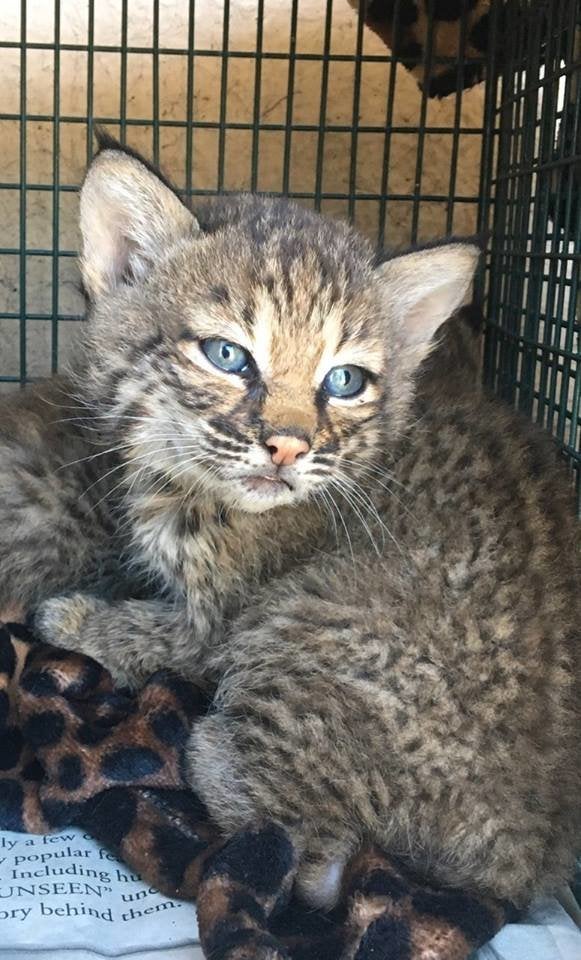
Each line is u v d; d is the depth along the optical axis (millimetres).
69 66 500
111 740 273
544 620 264
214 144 515
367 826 248
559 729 254
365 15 428
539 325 372
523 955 228
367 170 516
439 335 382
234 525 296
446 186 514
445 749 250
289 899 239
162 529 305
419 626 262
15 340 526
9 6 490
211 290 278
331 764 250
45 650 308
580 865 264
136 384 288
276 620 278
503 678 256
